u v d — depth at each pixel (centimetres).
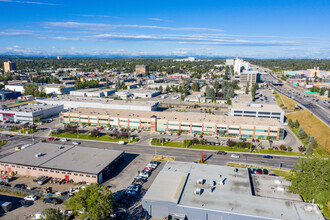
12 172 9569
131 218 6981
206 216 6488
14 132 14875
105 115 16088
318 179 7212
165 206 6744
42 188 8531
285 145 13025
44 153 10519
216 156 11412
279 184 8044
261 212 6369
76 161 9744
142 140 13550
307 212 6419
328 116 18388
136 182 8950
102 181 9050
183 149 12269
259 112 17162
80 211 6681
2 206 7200
